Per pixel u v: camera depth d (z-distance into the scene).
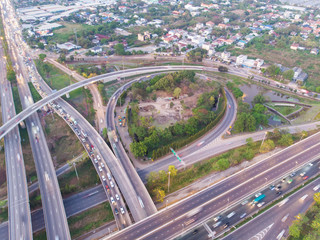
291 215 165.00
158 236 143.62
